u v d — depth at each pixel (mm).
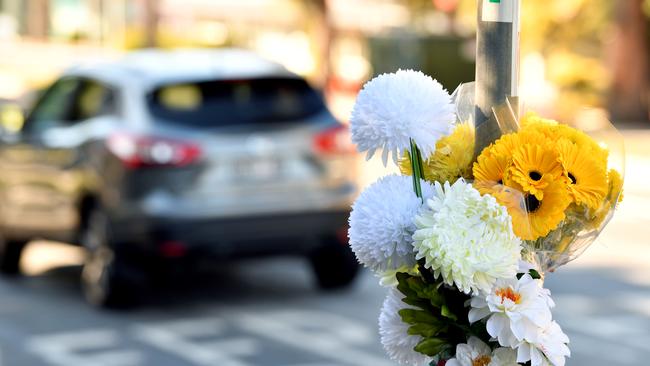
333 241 9531
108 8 43406
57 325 8984
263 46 41438
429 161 2584
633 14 26500
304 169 9352
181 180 8992
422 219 2414
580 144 2479
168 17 43125
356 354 8008
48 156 10125
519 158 2439
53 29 50906
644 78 26625
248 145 9133
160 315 9344
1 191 10789
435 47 30031
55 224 10172
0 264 11109
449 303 2488
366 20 39094
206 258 9094
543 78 33156
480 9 2643
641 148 21766
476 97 2641
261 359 7863
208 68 9492
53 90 10547
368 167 17703
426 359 2623
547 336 2439
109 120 9477
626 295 10016
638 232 13695
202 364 7742
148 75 9406
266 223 9195
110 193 9266
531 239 2432
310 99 9602
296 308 9570
